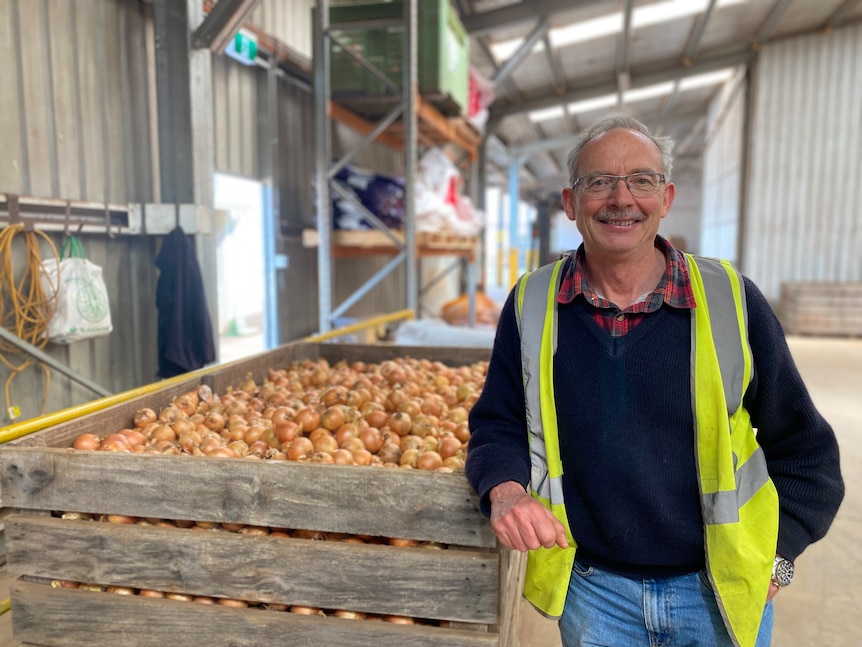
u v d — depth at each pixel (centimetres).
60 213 408
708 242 1888
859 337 1278
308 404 298
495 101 1433
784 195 1380
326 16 597
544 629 289
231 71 620
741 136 1449
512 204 1838
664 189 147
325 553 165
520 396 161
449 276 1422
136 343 486
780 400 144
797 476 146
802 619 298
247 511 170
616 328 145
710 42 1347
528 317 154
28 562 179
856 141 1332
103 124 446
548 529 133
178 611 171
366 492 164
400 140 856
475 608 160
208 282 471
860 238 1346
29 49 389
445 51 652
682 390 141
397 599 163
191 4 443
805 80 1348
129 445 223
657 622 153
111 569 174
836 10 1251
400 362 393
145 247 489
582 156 149
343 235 668
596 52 1248
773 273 1399
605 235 143
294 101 741
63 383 425
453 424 278
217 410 282
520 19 1001
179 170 457
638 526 148
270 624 167
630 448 144
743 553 138
